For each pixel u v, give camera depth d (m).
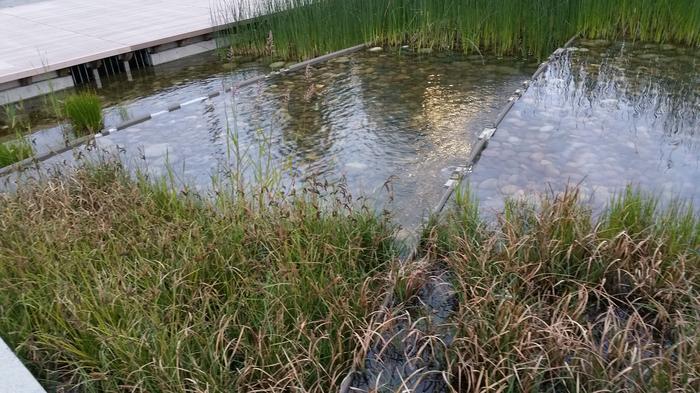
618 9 5.52
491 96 4.50
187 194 2.82
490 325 1.97
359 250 2.44
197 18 7.33
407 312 2.04
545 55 5.34
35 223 2.61
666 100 4.18
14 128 4.74
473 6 5.52
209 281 2.29
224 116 4.45
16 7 9.27
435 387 1.91
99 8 8.64
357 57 5.82
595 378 1.76
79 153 3.39
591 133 3.74
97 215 2.71
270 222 2.57
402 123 4.09
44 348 2.02
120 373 1.88
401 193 3.13
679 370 1.71
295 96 4.80
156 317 1.98
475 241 2.43
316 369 1.88
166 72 6.05
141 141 4.07
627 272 2.18
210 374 1.82
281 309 2.03
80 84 5.81
